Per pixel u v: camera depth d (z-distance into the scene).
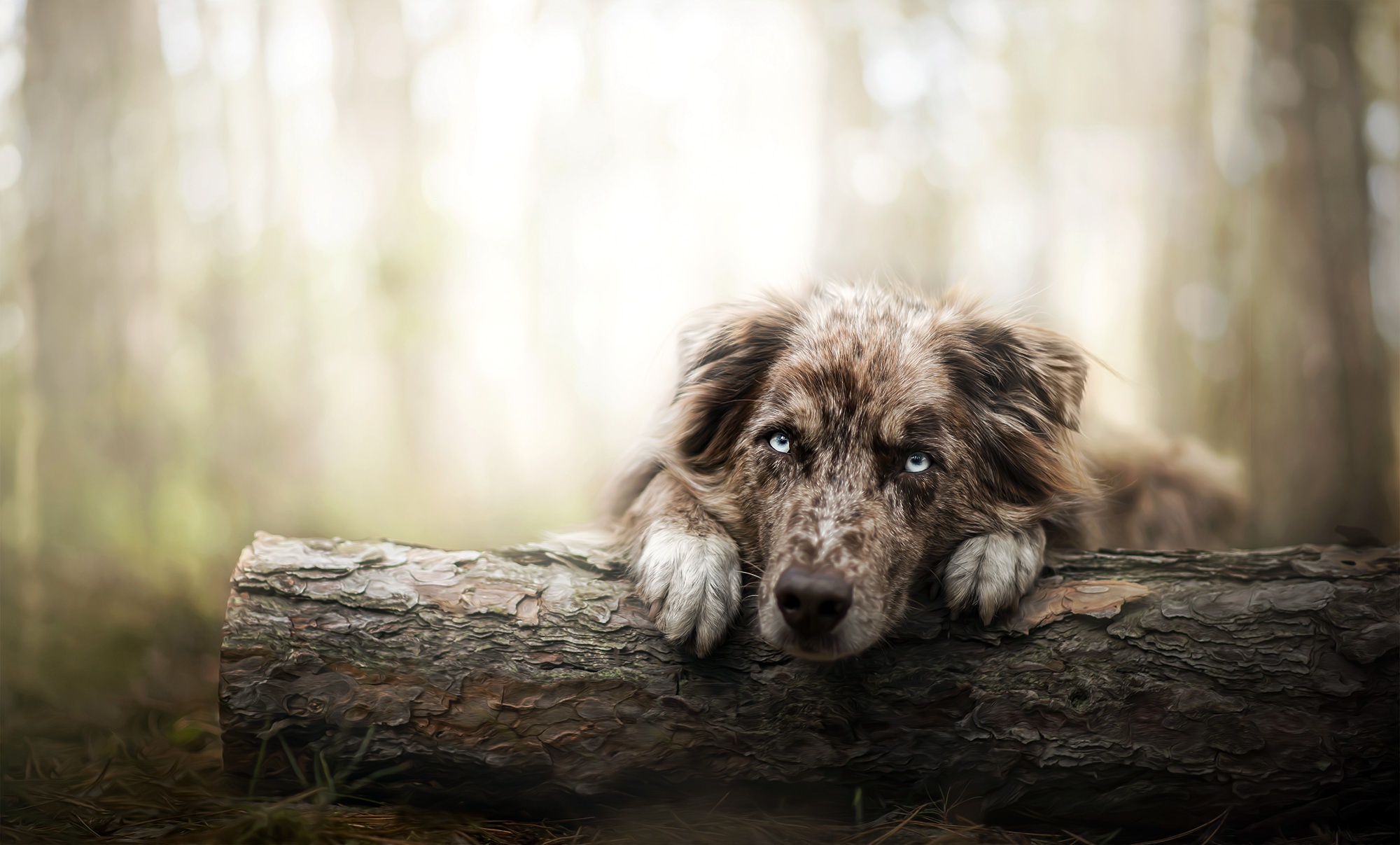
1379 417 8.52
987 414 2.92
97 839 2.36
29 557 6.32
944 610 2.58
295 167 10.45
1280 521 8.06
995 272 11.80
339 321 10.16
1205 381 9.66
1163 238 10.38
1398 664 2.36
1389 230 9.13
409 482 9.63
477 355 11.17
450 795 2.54
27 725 3.56
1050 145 11.91
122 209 8.68
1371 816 2.42
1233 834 2.46
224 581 5.97
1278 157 8.92
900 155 12.28
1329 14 8.83
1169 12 10.33
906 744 2.45
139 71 8.87
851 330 3.00
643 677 2.47
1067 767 2.40
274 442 8.94
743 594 2.65
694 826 2.45
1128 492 4.15
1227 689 2.38
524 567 2.68
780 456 2.77
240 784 2.52
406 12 11.21
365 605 2.52
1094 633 2.46
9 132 8.34
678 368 3.37
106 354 8.28
